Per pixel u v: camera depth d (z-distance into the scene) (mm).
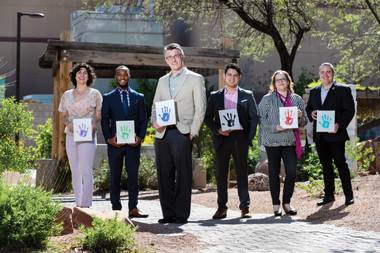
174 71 10391
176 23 35094
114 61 18578
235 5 23094
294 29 26859
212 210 12523
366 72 28719
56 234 7488
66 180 17578
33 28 38750
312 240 8500
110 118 11094
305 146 16219
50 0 38844
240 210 11859
